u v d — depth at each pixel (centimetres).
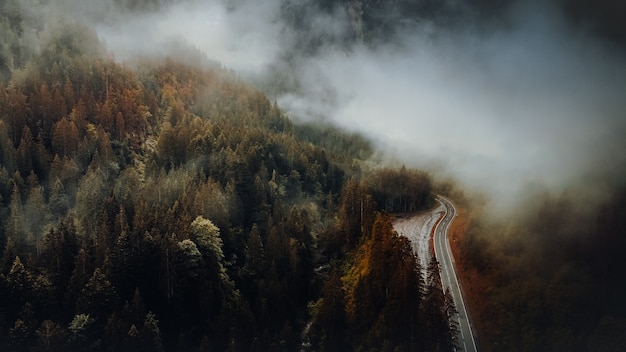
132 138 17075
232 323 10638
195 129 16862
